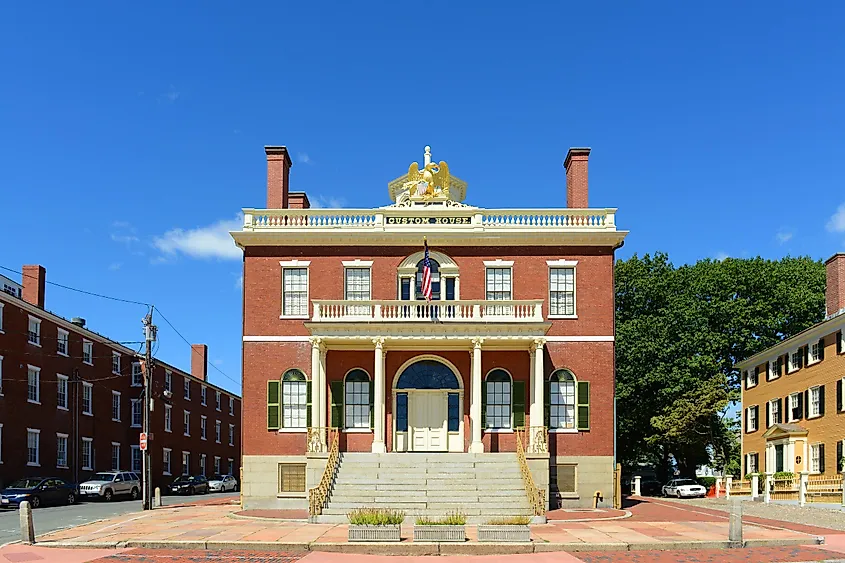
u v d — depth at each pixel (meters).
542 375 35.47
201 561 20.44
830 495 39.09
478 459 34.44
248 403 37.12
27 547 23.05
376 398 35.56
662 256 64.50
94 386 60.44
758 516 34.22
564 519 30.48
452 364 37.50
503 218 38.41
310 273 37.88
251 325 37.59
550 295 37.59
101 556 21.47
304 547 22.80
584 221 38.16
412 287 37.72
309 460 34.16
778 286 60.53
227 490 70.81
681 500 48.25
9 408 49.47
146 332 42.44
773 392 53.59
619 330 59.94
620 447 64.31
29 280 56.03
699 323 60.34
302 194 43.12
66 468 55.72
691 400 55.97
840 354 43.84
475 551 22.22
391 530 23.08
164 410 69.88
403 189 45.44
